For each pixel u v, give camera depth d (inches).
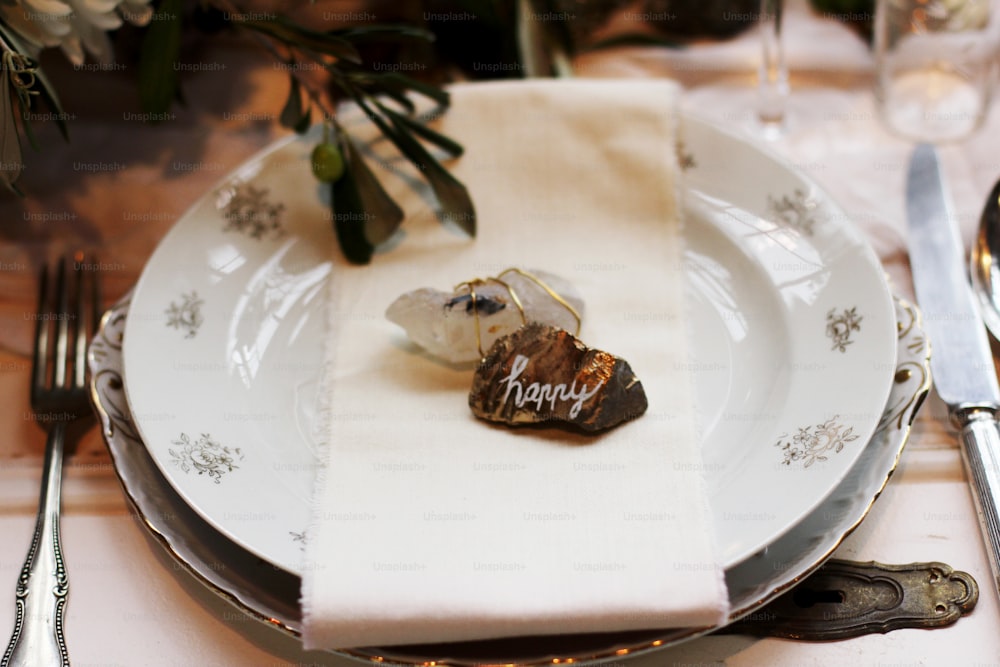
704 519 16.8
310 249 20.7
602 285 19.7
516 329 18.8
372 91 21.0
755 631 17.1
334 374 18.8
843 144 22.9
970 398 18.4
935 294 19.9
